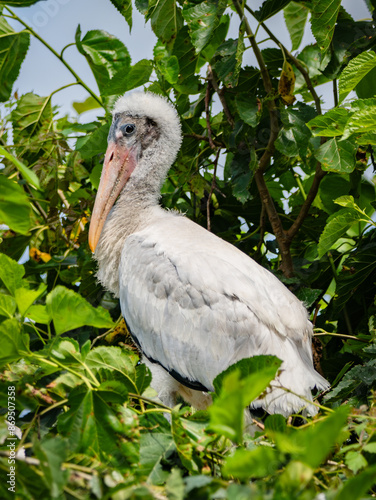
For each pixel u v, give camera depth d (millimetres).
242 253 9039
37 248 10570
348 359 8969
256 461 3932
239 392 3934
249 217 10719
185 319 8516
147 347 8883
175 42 9789
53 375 7703
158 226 9703
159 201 11070
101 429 5371
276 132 9594
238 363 5273
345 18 9938
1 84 9461
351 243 10500
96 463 5141
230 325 8289
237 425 4000
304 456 3873
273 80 10398
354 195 10156
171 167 11133
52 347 5684
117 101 10734
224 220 10719
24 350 5414
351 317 9805
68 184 10320
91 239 9898
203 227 10523
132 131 10539
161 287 8766
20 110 10406
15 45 9406
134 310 8992
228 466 3949
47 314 5605
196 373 8461
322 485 5098
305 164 10148
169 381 8961
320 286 10172
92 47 10016
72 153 10438
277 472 4711
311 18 9039
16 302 5590
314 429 4031
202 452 5461
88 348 5828
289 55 9773
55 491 4141
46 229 10414
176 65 9938
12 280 5855
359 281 9297
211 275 8570
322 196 10445
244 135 9781
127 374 5988
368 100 7543
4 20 9352
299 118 9523
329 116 7910
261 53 10102
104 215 10250
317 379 7984
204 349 8375
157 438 5762
